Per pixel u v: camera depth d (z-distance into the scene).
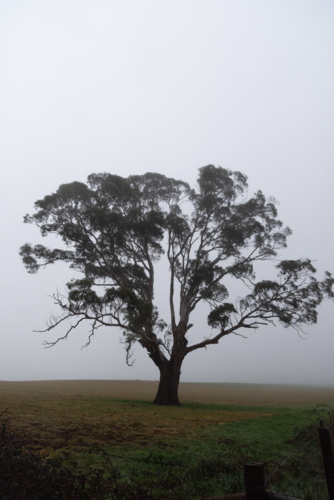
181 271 36.19
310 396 53.69
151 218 31.05
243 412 24.53
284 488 6.49
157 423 16.33
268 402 38.88
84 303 26.77
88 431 12.95
